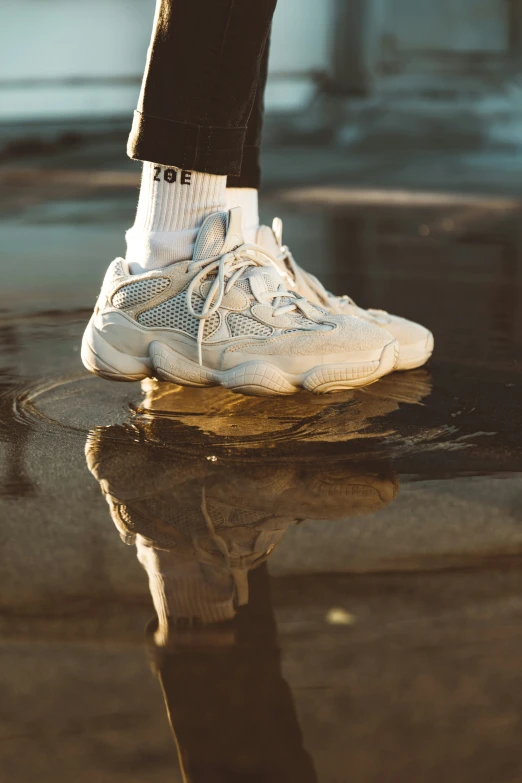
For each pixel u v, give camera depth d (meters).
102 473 1.26
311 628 0.86
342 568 0.99
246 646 0.83
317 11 10.01
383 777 0.67
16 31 9.60
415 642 0.84
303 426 1.47
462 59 9.84
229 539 1.06
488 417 1.52
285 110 10.34
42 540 1.06
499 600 0.91
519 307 2.52
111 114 10.04
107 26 9.84
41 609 0.90
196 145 1.47
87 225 4.41
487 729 0.72
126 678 0.79
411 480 1.24
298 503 1.16
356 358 1.56
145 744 0.71
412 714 0.74
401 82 9.83
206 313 1.52
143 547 1.04
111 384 1.72
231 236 1.54
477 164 7.64
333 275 3.08
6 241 3.93
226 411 1.55
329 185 6.11
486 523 1.09
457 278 3.00
